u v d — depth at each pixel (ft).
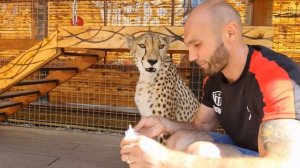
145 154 4.64
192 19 5.44
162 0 19.22
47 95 20.83
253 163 4.34
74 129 18.66
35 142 14.62
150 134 7.11
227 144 6.17
